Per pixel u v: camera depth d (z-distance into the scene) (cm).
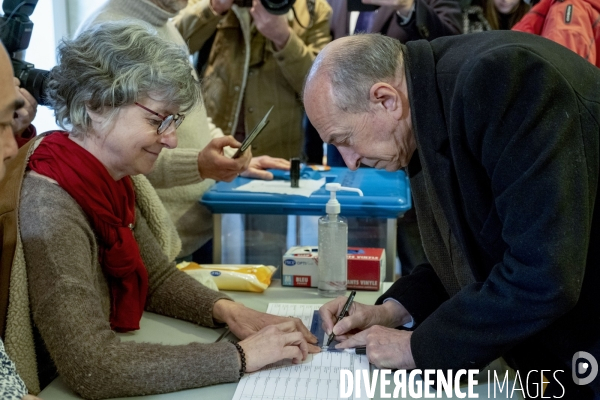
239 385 113
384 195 178
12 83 92
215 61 251
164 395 112
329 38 262
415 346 112
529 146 99
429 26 233
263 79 253
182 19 242
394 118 115
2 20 143
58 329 111
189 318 142
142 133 123
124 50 119
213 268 165
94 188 125
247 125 255
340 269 156
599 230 105
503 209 103
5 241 117
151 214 150
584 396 115
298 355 120
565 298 98
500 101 101
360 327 132
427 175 116
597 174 102
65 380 112
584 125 101
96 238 130
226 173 179
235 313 137
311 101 117
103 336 113
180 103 124
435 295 138
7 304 117
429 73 112
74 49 121
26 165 123
